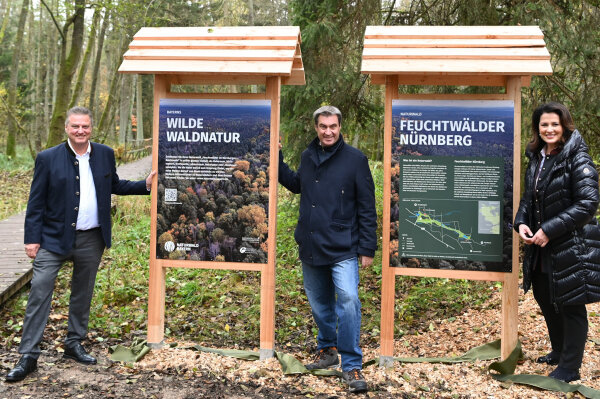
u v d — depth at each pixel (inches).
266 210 160.1
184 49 159.6
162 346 168.4
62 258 148.6
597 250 132.6
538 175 141.3
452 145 151.9
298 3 285.3
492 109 150.2
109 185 156.0
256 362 156.9
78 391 132.0
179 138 163.0
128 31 613.0
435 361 159.2
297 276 270.5
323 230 143.5
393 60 146.6
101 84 1520.7
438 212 152.9
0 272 230.2
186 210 163.6
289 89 274.5
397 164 154.3
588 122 262.7
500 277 150.6
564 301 132.6
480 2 247.8
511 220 149.7
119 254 297.6
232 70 153.0
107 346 171.3
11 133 797.2
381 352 155.6
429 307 232.5
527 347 165.5
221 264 162.2
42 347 165.3
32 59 1124.5
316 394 134.2
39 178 145.6
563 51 230.1
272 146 159.2
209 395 132.8
